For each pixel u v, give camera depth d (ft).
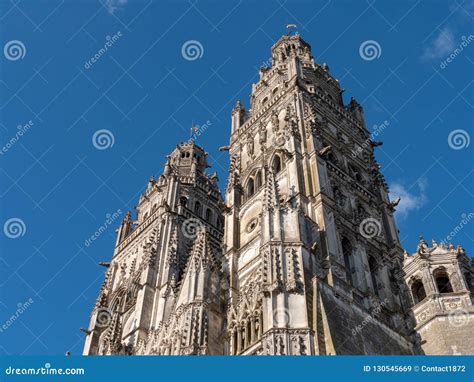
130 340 208.54
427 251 159.53
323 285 141.59
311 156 192.95
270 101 239.30
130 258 267.59
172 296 215.51
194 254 181.98
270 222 154.61
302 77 242.78
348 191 194.59
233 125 253.03
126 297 239.91
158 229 255.91
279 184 186.80
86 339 229.25
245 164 221.66
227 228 195.21
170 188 281.33
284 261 143.23
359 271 164.45
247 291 159.94
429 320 146.20
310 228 161.07
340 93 268.21
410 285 158.71
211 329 159.84
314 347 124.16
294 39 291.99
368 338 138.62
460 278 150.51
